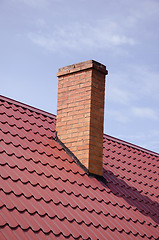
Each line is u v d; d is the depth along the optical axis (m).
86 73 9.33
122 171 10.38
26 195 6.86
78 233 6.76
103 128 9.31
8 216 6.20
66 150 9.17
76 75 9.52
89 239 6.80
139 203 9.17
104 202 8.22
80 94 9.30
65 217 6.95
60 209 7.09
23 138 8.66
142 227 8.23
